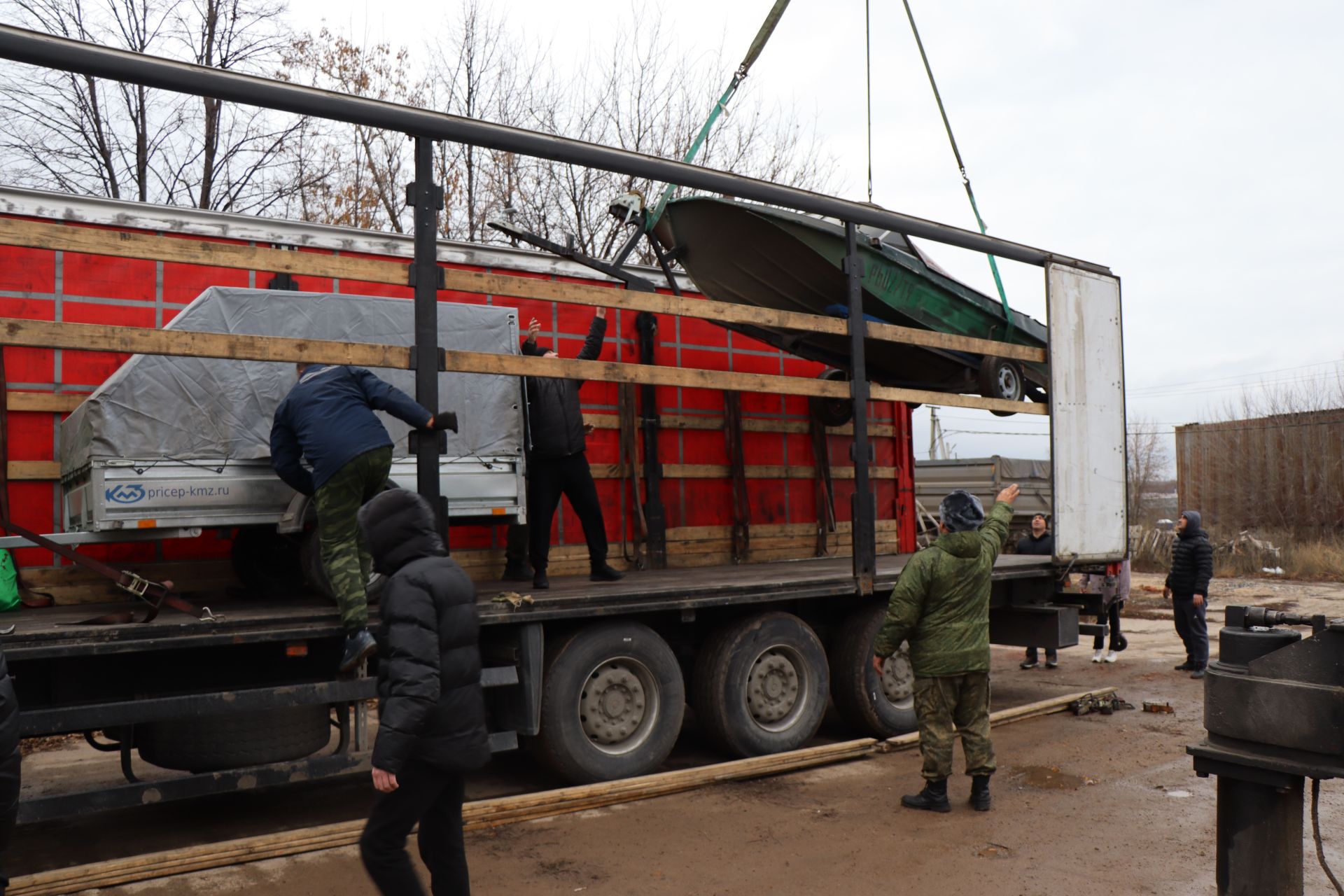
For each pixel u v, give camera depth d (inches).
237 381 212.7
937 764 215.6
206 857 182.2
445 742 133.7
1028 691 369.7
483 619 214.8
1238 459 1263.5
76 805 172.4
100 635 175.9
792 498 383.9
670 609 248.8
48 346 170.2
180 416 206.1
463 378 241.3
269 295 220.8
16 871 192.2
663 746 246.7
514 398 247.4
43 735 170.6
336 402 193.6
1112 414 339.3
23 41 166.9
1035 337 382.0
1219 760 128.0
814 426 390.9
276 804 238.4
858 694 287.4
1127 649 485.7
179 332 182.1
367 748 205.5
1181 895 167.6
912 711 297.9
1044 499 826.8
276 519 214.4
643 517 340.2
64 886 170.4
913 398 297.0
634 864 185.6
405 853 134.0
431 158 209.9
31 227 170.4
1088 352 332.5
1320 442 1197.1
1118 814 214.1
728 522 363.9
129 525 199.3
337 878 178.1
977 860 185.8
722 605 255.0
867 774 251.9
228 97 185.9
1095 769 251.9
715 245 337.1
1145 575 963.3
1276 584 877.2
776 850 193.2
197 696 183.5
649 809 221.0
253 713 200.2
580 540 327.9
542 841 199.0
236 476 210.5
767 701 269.6
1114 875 177.5
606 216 698.8
